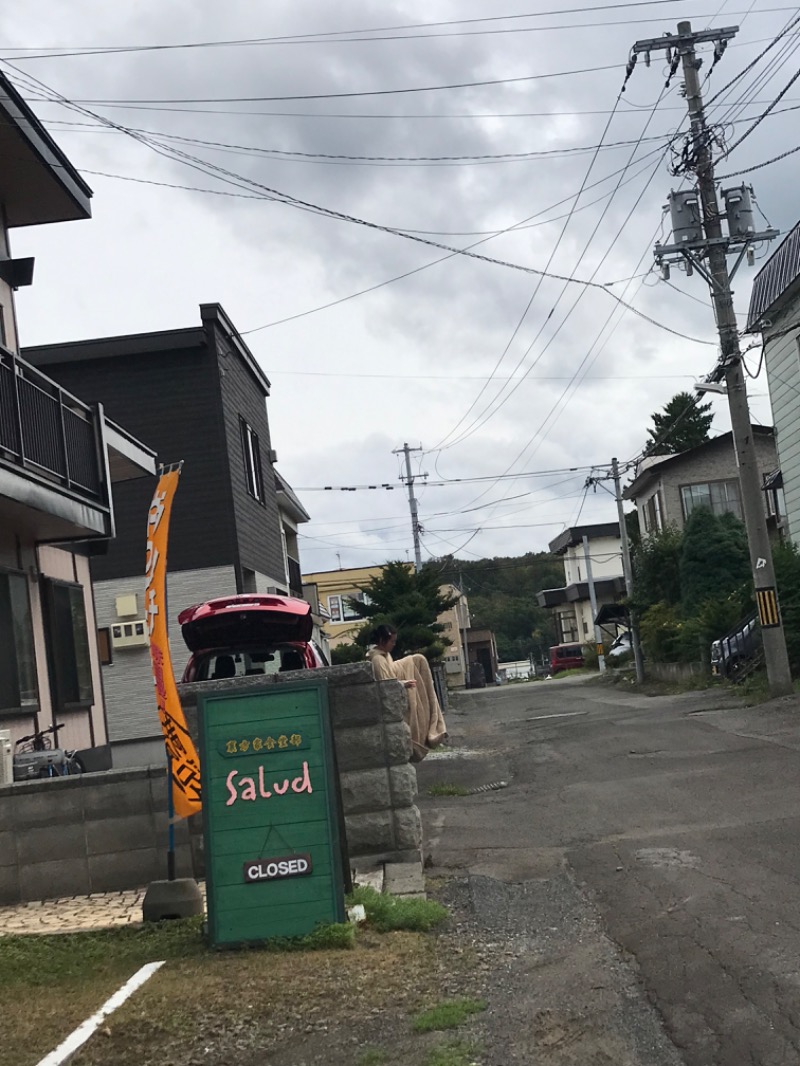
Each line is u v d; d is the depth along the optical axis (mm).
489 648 77875
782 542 24750
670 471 41625
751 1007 4848
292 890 6457
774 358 25156
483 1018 5062
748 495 20297
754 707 18703
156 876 8305
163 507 6969
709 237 20016
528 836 9688
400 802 8266
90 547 16031
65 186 14672
